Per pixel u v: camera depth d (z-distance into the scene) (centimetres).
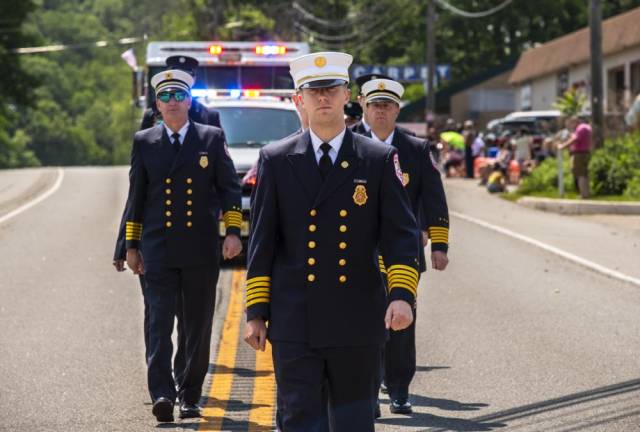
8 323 1549
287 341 773
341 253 778
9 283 1856
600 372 1264
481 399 1168
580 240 2400
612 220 2828
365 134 1134
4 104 10756
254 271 786
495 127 5322
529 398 1165
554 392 1185
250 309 781
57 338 1458
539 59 6191
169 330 1098
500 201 3441
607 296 1741
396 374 1120
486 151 4812
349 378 778
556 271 1988
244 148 2197
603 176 3259
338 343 770
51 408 1141
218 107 2280
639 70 5031
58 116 17475
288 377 775
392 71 7800
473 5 9450
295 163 785
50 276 1920
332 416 784
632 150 3328
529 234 2509
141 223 1130
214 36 8981
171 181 1112
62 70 18662
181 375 1160
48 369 1300
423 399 1174
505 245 2333
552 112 5197
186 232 1108
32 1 9188
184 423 1087
